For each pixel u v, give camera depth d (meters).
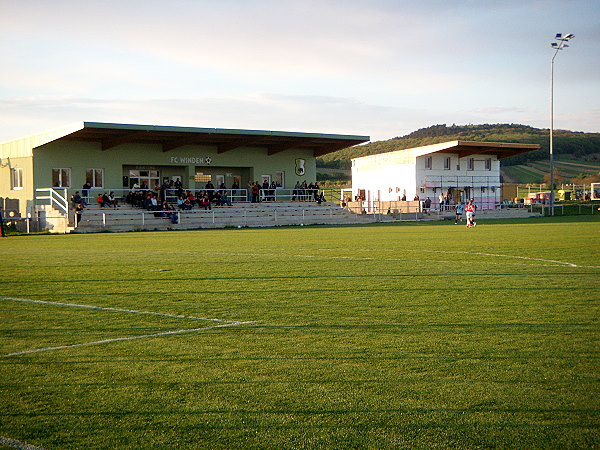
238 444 4.53
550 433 4.67
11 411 5.20
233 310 9.41
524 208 65.81
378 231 33.81
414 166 62.56
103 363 6.55
